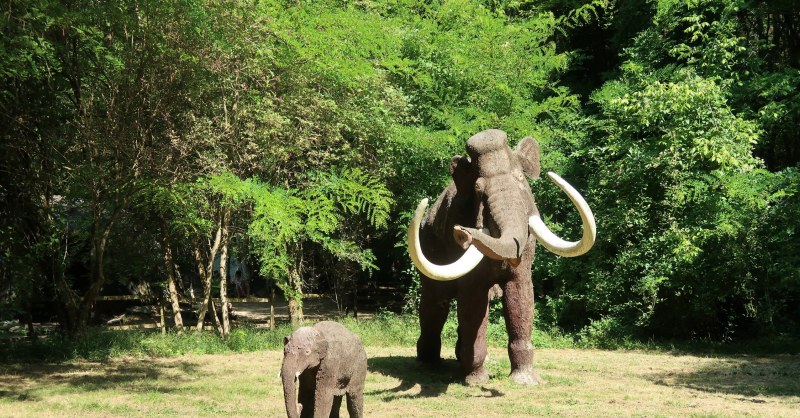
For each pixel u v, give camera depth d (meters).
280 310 21.09
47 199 13.98
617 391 9.77
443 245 10.96
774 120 16.33
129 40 13.03
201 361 12.59
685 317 15.51
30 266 13.91
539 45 20.25
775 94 16.64
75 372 11.26
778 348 14.22
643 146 16.11
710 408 8.62
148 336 14.22
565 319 16.73
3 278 15.12
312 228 14.34
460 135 16.31
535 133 16.30
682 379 10.84
